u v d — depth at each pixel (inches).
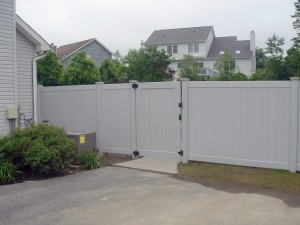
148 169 326.0
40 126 342.3
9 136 326.6
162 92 358.3
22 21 427.5
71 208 222.2
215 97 329.4
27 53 452.4
